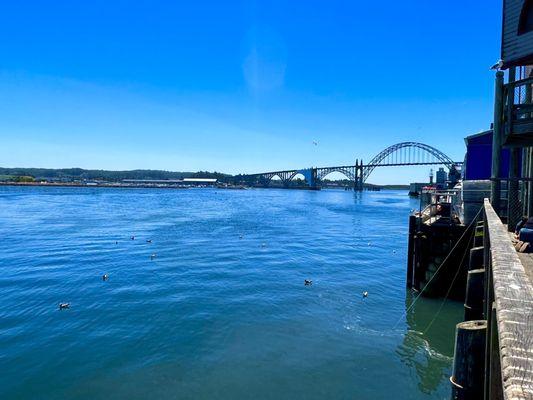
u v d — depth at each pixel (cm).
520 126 1116
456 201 2188
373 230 4562
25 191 13862
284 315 1612
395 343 1362
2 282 2027
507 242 661
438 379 1133
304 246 3331
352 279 2209
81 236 3647
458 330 637
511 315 321
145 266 2445
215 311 1641
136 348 1290
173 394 1035
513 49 1315
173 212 6494
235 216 5991
